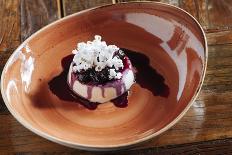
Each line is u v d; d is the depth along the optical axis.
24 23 0.65
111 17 0.58
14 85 0.52
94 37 0.59
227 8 0.65
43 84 0.55
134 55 0.58
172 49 0.56
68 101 0.53
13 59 0.53
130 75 0.54
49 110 0.52
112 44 0.59
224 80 0.54
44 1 0.68
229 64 0.56
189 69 0.52
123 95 0.53
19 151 0.48
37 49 0.56
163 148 0.47
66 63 0.57
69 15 0.59
